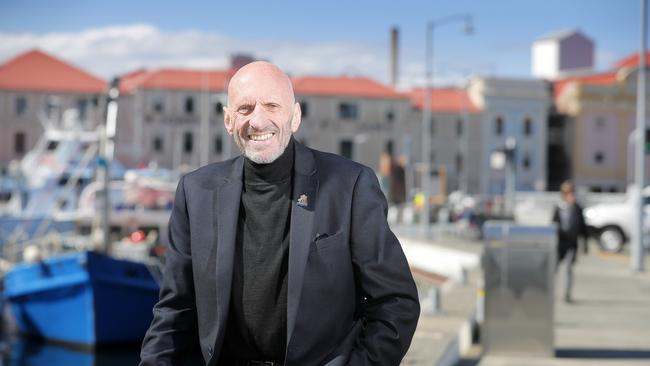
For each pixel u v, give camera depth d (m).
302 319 3.05
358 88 109.31
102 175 24.02
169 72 106.19
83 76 104.81
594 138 111.50
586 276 24.19
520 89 111.25
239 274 3.13
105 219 22.11
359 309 3.27
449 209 56.16
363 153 108.44
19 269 21.84
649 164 110.12
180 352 3.30
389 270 3.13
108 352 20.67
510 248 11.00
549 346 10.97
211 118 104.44
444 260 22.41
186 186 3.29
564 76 123.88
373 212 3.16
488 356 10.96
